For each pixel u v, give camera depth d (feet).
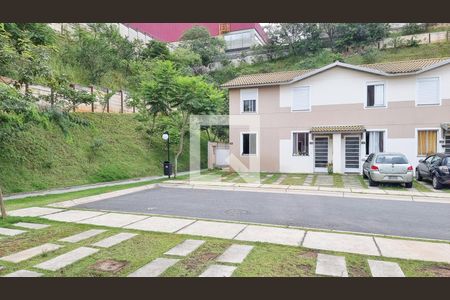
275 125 64.54
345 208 29.30
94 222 23.15
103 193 37.22
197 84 54.29
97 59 79.56
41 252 16.55
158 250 16.96
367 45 133.69
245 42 167.63
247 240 18.75
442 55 117.39
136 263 15.16
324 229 21.58
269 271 14.33
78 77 74.79
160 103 54.34
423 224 23.30
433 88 54.29
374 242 18.53
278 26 153.69
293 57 145.38
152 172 61.52
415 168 54.19
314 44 142.82
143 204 30.94
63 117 38.78
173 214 26.32
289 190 41.22
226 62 139.33
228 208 29.04
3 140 41.91
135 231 20.71
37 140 48.96
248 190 41.88
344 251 16.90
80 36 81.56
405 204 31.53
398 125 56.24
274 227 21.93
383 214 26.71
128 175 55.98
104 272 14.16
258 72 133.69
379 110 57.41
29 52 30.60
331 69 60.44
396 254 16.51
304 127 62.39
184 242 18.33
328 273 14.16
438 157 42.09
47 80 36.55
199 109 55.88
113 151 60.13
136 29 127.13
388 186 43.27
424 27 136.87
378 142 57.77
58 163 48.24
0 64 28.58
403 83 55.93
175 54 115.65
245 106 67.21
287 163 63.57
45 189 41.70
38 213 26.18
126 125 71.20
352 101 59.21
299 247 17.49
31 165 44.34
